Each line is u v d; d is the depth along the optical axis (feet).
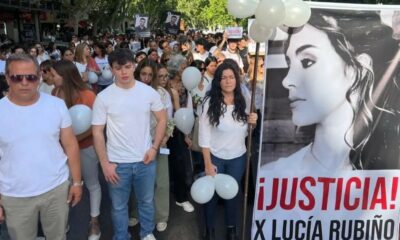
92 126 11.66
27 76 8.95
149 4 156.56
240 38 29.27
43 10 97.66
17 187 9.53
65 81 12.66
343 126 11.63
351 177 11.96
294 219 12.19
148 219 12.75
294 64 11.22
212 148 12.35
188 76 15.20
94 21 121.70
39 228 12.87
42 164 9.60
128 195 12.26
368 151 11.82
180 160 15.83
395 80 11.46
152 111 12.03
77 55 29.22
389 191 12.12
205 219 13.50
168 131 13.65
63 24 114.42
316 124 11.59
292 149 11.72
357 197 12.12
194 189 11.33
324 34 11.11
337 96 11.44
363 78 11.39
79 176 10.57
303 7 10.41
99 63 34.22
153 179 12.32
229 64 11.75
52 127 9.63
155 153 12.01
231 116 11.98
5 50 32.24
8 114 9.29
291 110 11.48
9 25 93.09
